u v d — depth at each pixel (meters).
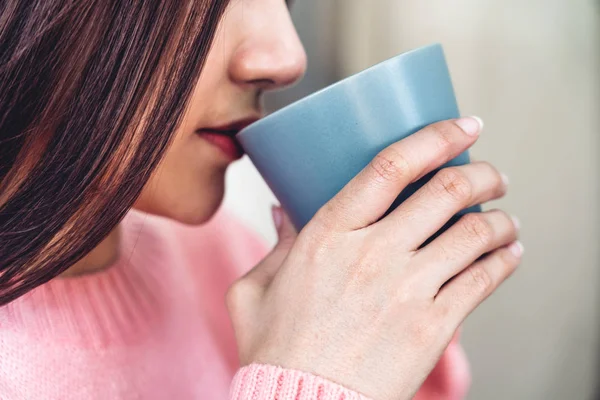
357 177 0.45
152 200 0.55
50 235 0.46
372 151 0.45
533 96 1.40
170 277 0.75
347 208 0.45
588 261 1.49
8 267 0.47
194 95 0.48
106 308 0.65
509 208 1.43
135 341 0.66
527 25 1.38
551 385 1.50
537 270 1.47
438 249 0.45
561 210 1.47
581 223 1.48
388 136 0.45
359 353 0.44
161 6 0.42
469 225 0.46
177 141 0.50
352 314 0.44
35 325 0.58
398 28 1.37
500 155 1.41
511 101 1.40
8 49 0.43
